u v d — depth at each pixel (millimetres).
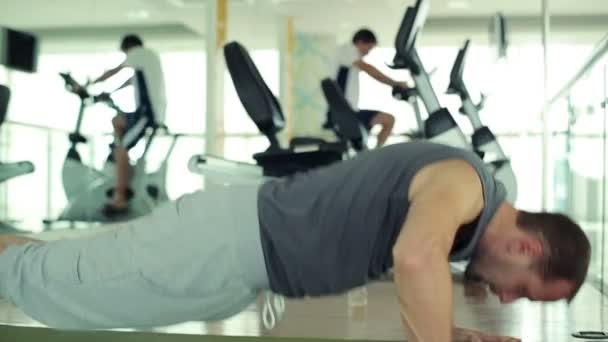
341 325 2293
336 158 2559
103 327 1228
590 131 3898
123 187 4648
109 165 4711
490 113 4805
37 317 1230
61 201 5785
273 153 2615
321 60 7941
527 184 4938
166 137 5371
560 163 4715
